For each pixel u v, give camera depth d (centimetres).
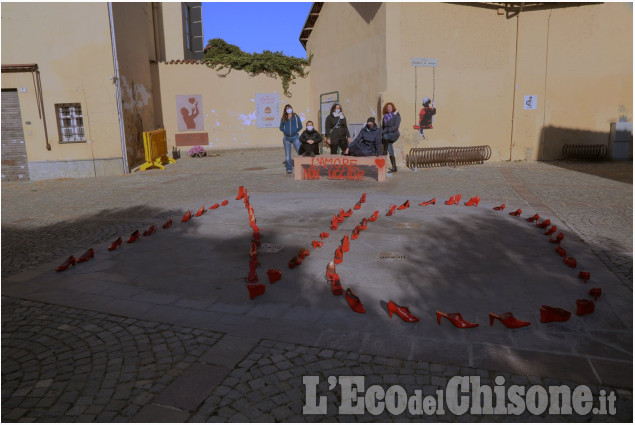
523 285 436
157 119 2066
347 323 371
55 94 1391
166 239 634
